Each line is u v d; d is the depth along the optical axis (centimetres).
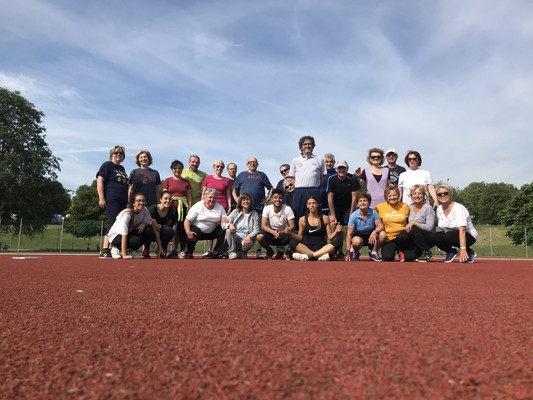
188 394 82
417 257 697
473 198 9912
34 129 3306
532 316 164
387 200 704
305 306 189
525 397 81
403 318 159
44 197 3212
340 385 87
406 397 80
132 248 687
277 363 101
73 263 555
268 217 756
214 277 345
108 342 123
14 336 131
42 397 82
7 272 390
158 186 750
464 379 90
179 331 137
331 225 728
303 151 768
